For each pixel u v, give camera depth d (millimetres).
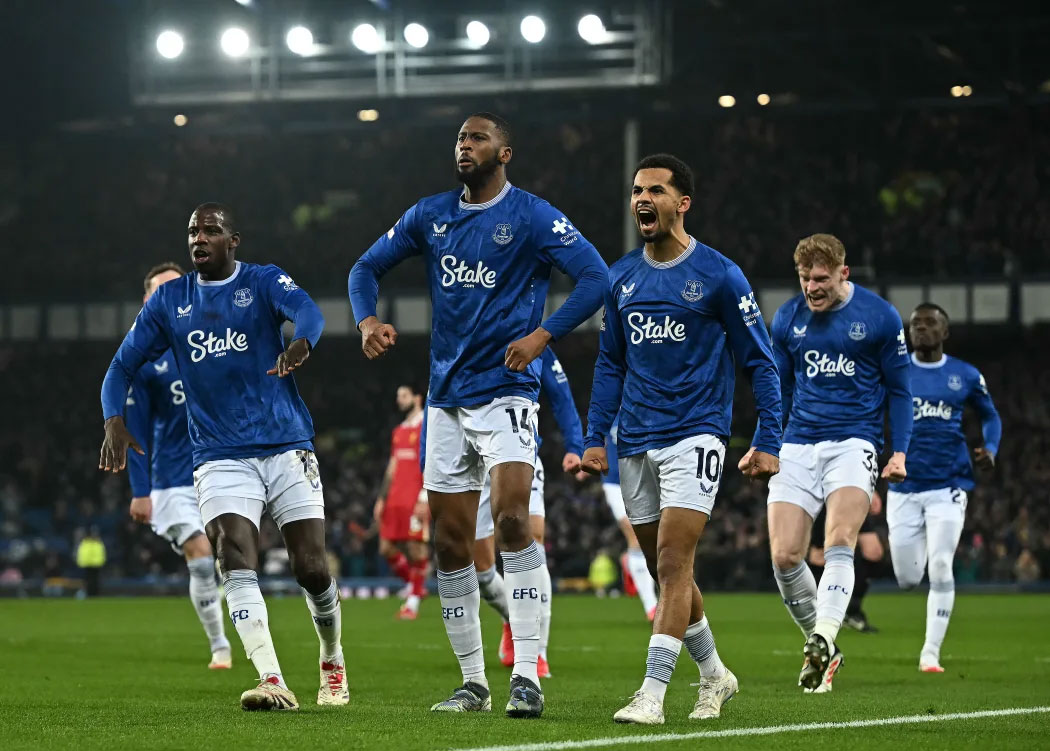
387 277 83750
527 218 13875
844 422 17984
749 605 45531
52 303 85750
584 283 13664
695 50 72062
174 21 66188
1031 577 62781
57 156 89875
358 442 87125
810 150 85812
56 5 78500
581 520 71625
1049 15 69188
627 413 14023
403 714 13516
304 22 64938
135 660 22828
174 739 11531
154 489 21078
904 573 22422
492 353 13836
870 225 82375
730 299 13648
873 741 11633
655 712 12891
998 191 82625
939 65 71250
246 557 14070
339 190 89938
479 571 20391
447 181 88438
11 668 21031
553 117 66188
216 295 14500
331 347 85688
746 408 84562
